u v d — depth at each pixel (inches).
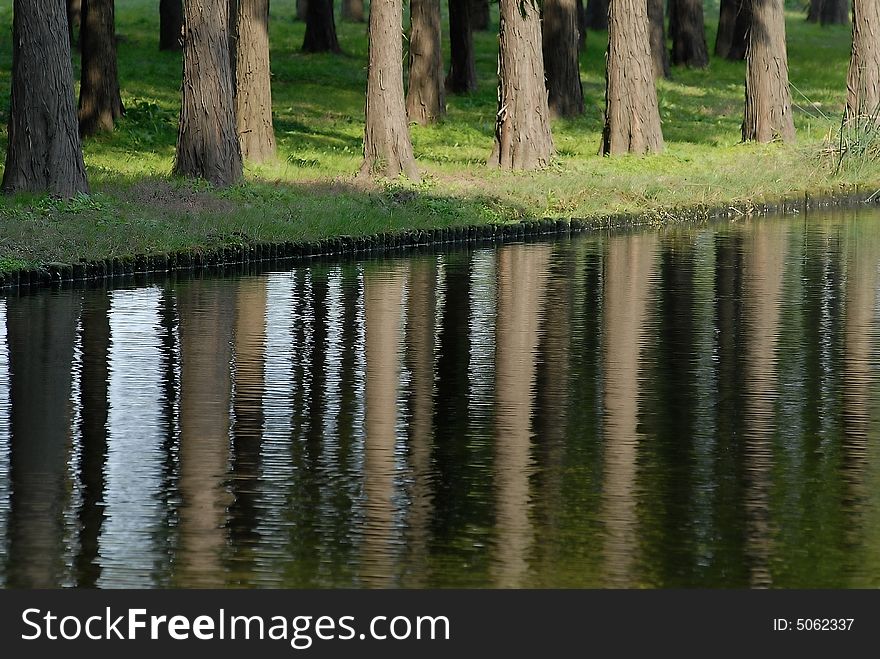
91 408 1379.2
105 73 3959.2
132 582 952.3
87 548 1005.2
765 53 4284.0
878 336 1761.8
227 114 3137.3
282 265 2378.2
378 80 3309.5
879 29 4148.6
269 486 1139.3
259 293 2070.6
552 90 4699.8
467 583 952.3
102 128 3949.3
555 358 1626.5
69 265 2135.8
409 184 3193.9
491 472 1179.3
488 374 1542.8
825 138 3919.8
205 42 3115.2
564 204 3016.7
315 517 1066.1
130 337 1723.7
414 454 1230.3
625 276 2255.2
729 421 1348.4
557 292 2094.0
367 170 3336.6
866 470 1190.3
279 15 6584.6
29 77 2760.8
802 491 1130.7
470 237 2711.6
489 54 5748.0
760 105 4296.3
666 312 1924.2
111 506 1088.8
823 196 3378.4
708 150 4148.6
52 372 1529.3
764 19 4276.6
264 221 2549.2
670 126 4626.0
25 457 1213.1
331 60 5428.2
